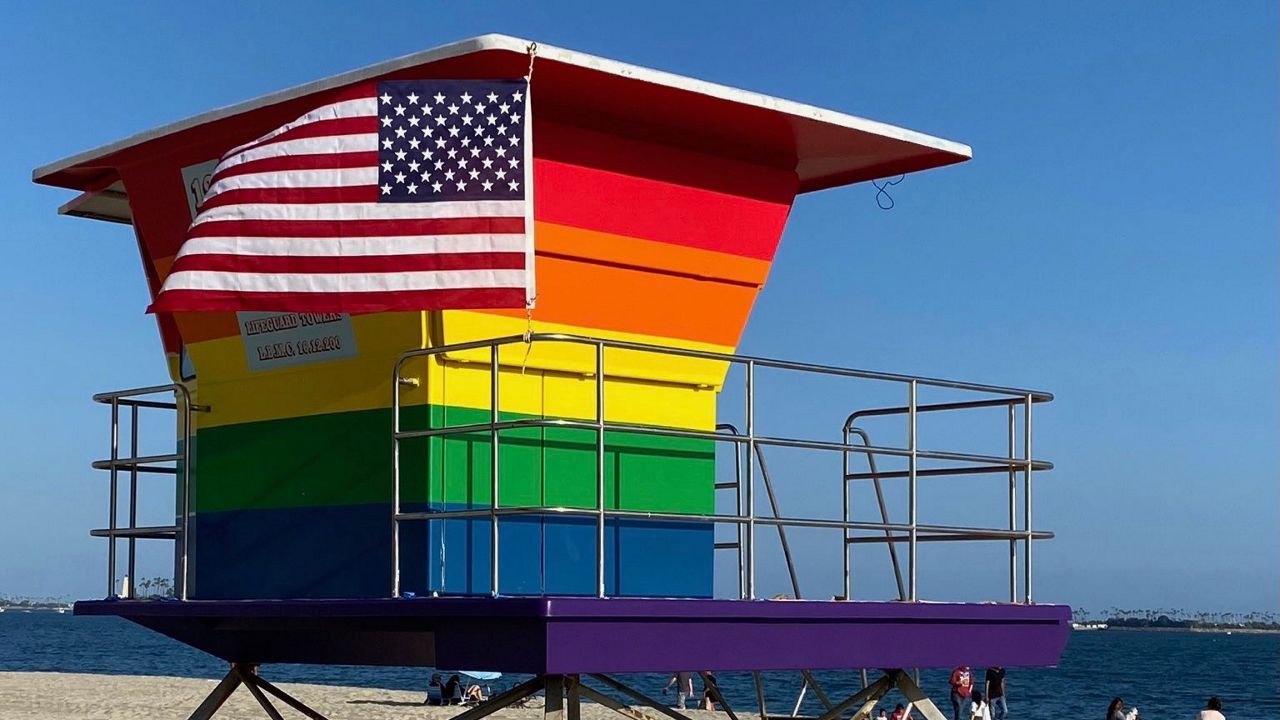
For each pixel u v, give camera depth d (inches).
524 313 383.6
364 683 2854.3
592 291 395.5
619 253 398.6
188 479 413.4
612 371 399.2
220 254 354.3
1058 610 442.0
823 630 381.7
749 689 2807.6
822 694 506.9
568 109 386.3
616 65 357.4
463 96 353.7
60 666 3745.1
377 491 381.1
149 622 421.4
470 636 340.8
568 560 389.4
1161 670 4566.9
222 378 425.1
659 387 412.5
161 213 441.7
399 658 407.5
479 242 349.1
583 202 391.5
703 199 418.0
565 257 389.1
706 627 354.0
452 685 1770.4
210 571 424.8
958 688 1541.6
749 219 430.0
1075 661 5487.2
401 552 371.6
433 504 366.3
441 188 351.6
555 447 390.0
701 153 417.4
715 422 426.3
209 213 357.4
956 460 425.1
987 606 420.5
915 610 402.0
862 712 437.4
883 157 448.1
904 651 400.8
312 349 399.2
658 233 407.5
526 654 327.3
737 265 427.2
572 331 391.9
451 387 371.6
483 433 376.5
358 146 355.9
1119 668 4722.0
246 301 352.2
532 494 384.5
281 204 355.9
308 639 425.1
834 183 482.9
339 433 392.2
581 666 328.2
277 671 3459.6
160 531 427.5
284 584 402.9
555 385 390.6
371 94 357.1
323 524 394.0
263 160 358.6
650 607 340.2
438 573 366.0
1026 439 444.1
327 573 391.9
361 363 387.9
